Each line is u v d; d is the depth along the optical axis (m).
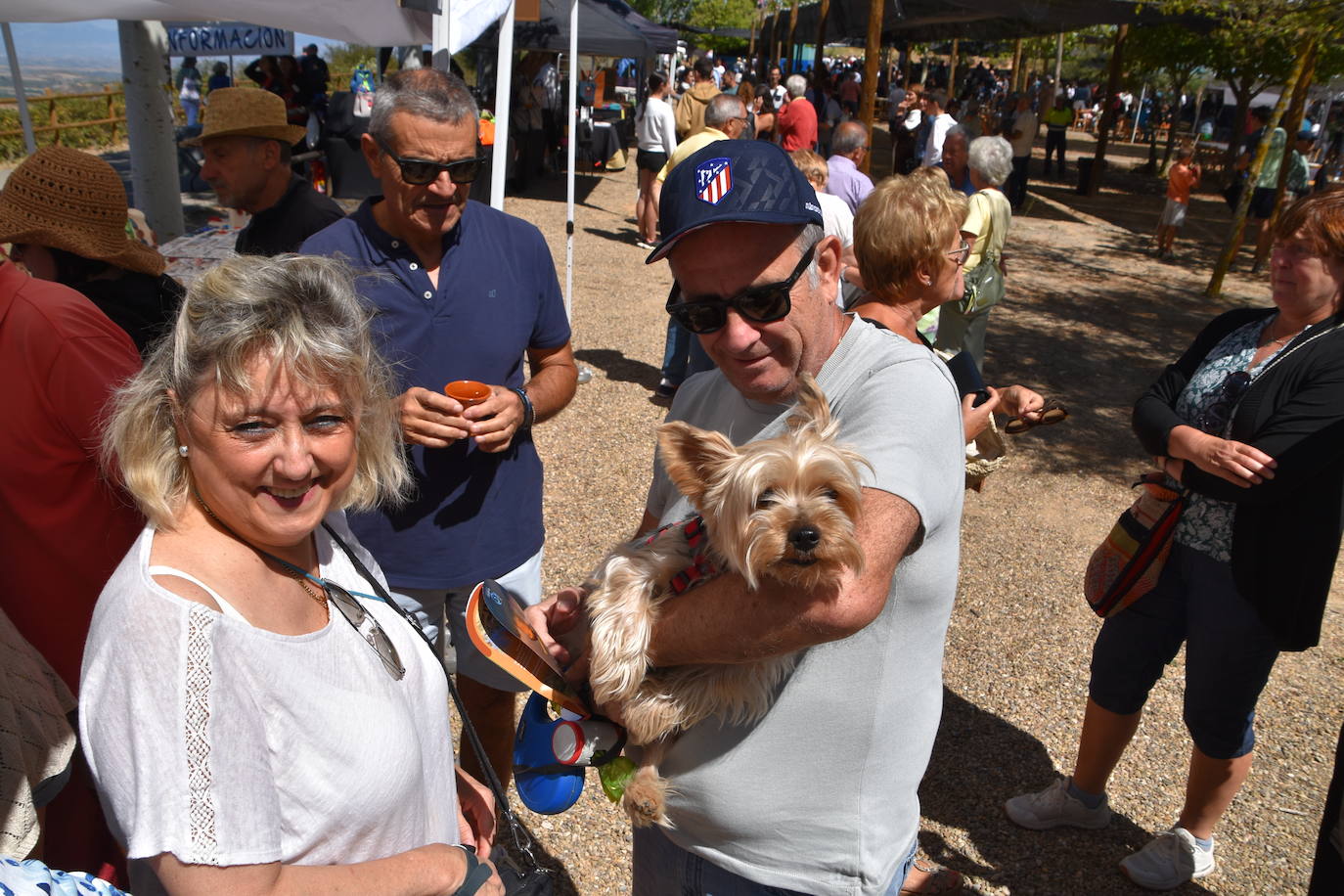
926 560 1.63
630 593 1.74
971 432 2.28
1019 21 15.31
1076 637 4.64
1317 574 2.63
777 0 32.81
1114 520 5.94
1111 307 11.05
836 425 1.64
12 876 1.16
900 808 1.80
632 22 15.44
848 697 1.68
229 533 1.39
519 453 2.90
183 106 14.21
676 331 7.23
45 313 1.99
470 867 1.54
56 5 4.87
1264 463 2.55
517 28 13.32
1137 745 3.88
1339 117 23.47
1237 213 11.59
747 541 1.49
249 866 1.24
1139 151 30.38
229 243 5.69
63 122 16.02
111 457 1.60
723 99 8.01
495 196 5.04
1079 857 3.29
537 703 1.95
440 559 2.75
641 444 6.68
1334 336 2.56
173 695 1.20
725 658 1.60
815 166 6.09
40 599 2.13
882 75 36.94
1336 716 4.11
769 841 1.76
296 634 1.41
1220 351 2.89
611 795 1.88
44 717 2.03
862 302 2.52
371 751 1.42
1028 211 17.53
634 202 15.98
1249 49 13.84
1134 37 18.98
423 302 2.64
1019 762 3.76
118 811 1.22
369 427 1.61
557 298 3.04
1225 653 2.81
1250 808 3.54
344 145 13.25
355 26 4.77
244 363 1.27
